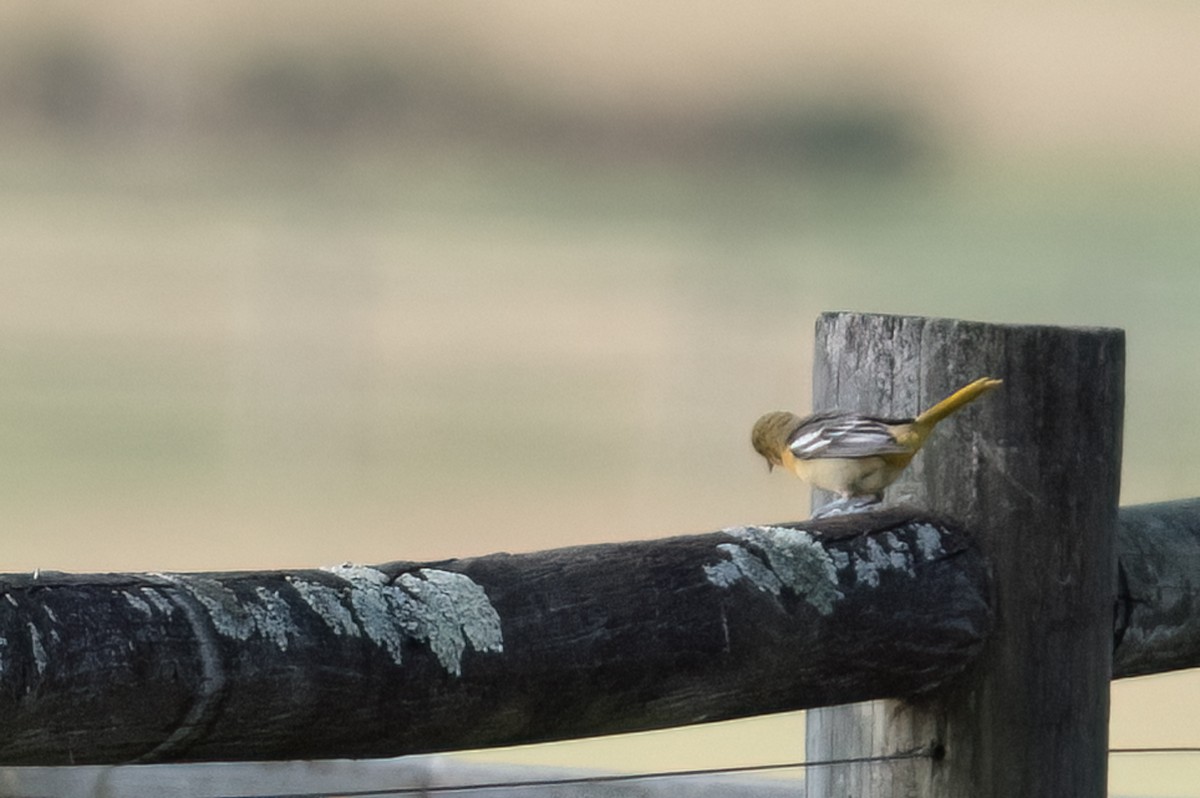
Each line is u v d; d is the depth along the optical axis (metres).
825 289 98.62
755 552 10.05
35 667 7.68
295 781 13.86
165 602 8.09
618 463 57.28
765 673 9.94
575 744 26.17
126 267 102.25
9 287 92.81
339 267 105.81
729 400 70.50
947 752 10.99
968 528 11.02
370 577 8.85
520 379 73.94
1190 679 31.20
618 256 116.75
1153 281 94.88
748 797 13.91
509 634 9.07
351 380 72.81
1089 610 11.19
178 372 73.00
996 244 114.56
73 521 46.31
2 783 13.32
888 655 10.42
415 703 8.77
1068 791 11.15
